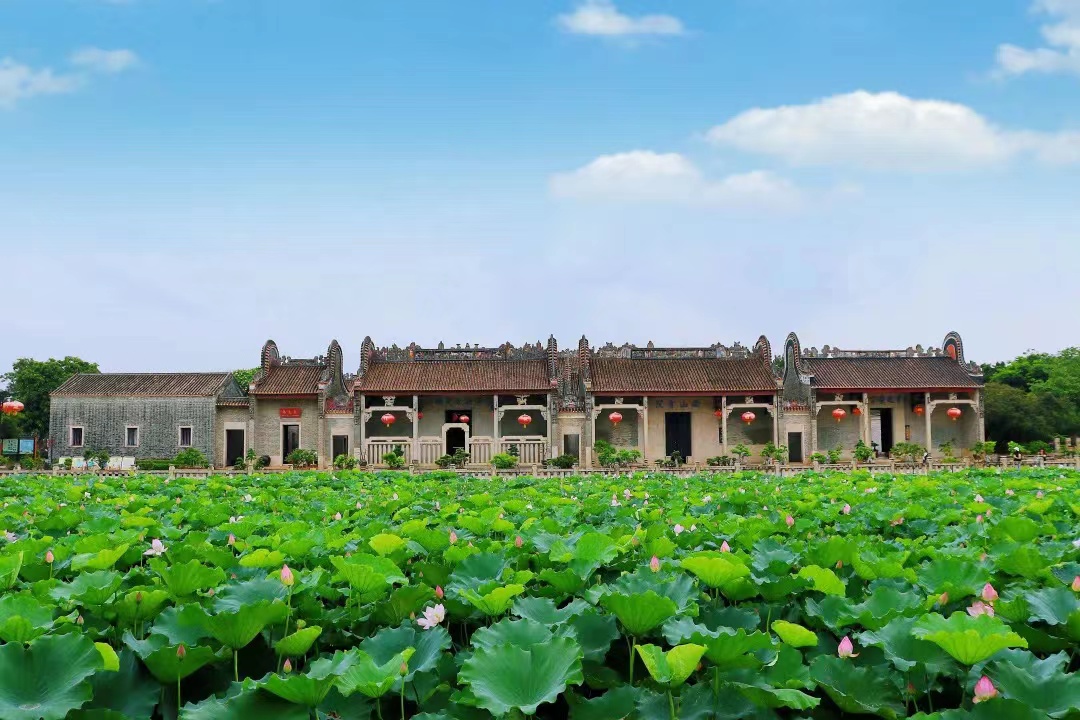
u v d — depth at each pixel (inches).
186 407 2151.8
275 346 2310.5
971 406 2187.5
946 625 241.1
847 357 2278.5
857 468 1724.9
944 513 548.1
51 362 2645.2
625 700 233.0
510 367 2257.6
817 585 308.7
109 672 241.1
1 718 202.1
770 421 2207.2
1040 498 597.0
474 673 221.5
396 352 2299.5
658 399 2215.8
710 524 490.3
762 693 227.6
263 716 214.5
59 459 2148.1
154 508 676.1
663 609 258.5
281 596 297.1
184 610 266.1
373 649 264.2
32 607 273.1
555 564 371.2
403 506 662.5
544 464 1994.3
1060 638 264.8
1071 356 2736.2
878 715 232.2
